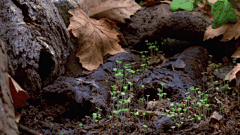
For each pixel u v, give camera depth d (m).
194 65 1.23
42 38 1.13
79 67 1.20
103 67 1.21
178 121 1.10
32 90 1.11
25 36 1.10
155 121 1.10
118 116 1.11
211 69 1.24
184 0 1.28
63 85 1.13
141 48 1.30
